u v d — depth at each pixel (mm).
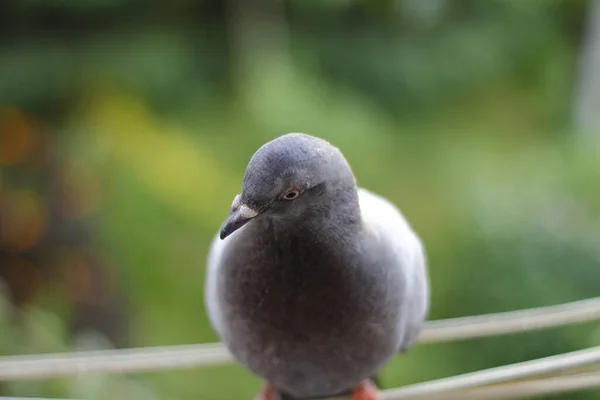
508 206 11375
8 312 9742
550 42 21797
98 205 12359
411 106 18797
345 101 17125
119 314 11828
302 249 3973
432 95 19047
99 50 15422
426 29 19297
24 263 11680
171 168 13742
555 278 10492
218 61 16891
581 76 21203
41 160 12586
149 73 15422
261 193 3643
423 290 4906
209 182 14000
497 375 4691
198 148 14797
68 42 15406
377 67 18312
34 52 14938
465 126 19047
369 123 16828
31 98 14594
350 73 18266
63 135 13742
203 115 15852
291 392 4836
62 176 12359
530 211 11188
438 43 19422
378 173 15758
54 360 5633
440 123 18969
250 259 4086
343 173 3863
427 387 4883
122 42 15758
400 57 18531
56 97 14805
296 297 4086
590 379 4957
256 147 15195
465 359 10500
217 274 4328
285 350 4301
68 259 11750
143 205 12828
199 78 16453
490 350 10273
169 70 15672
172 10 16641
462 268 11266
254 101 15922
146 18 16328
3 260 11641
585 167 12695
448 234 13039
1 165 12500
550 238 10664
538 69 21531
